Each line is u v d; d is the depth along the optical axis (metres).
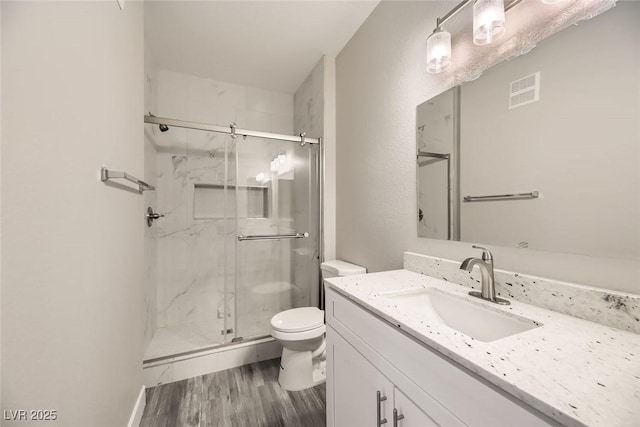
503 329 0.79
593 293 0.70
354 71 1.91
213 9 1.66
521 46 0.89
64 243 0.66
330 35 1.93
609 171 0.68
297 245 2.29
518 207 0.89
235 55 2.17
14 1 0.51
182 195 2.37
